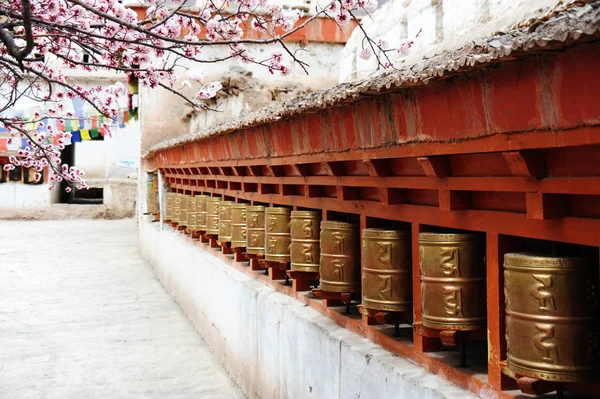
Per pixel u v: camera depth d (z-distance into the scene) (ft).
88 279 51.65
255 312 24.35
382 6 36.65
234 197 30.73
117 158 108.68
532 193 10.64
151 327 36.68
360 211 17.38
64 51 25.70
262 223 25.67
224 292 29.40
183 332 35.53
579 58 8.71
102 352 31.94
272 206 24.70
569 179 9.89
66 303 42.83
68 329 36.29
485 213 12.32
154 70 20.36
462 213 12.98
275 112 19.43
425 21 30.07
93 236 82.38
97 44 20.29
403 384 13.80
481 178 11.94
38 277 52.60
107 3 19.57
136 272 54.90
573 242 10.27
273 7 19.74
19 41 27.12
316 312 20.08
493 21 23.91
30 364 30.12
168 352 31.89
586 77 8.75
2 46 22.49
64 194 120.37
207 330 33.09
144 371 29.04
